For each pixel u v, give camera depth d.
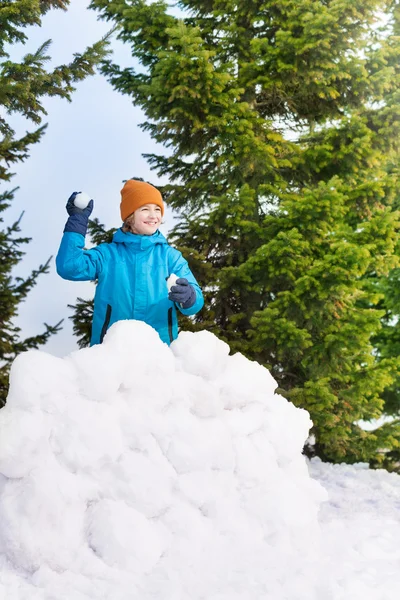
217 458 2.87
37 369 2.71
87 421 2.65
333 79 6.89
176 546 2.58
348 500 5.12
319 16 6.32
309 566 2.68
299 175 7.79
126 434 2.74
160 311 3.21
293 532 2.85
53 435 2.61
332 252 6.78
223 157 6.87
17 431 2.54
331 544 3.16
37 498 2.44
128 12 6.89
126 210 3.30
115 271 3.20
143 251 3.25
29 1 5.40
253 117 6.88
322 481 6.08
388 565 2.92
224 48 7.47
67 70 5.50
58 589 2.30
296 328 6.56
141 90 7.17
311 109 7.83
